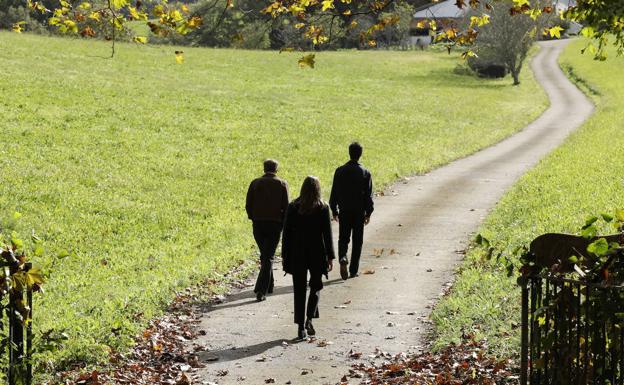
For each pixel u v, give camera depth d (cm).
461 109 10156
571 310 1166
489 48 14762
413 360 1780
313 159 6059
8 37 10969
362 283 2612
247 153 6094
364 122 8162
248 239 3541
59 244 3506
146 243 3588
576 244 1177
